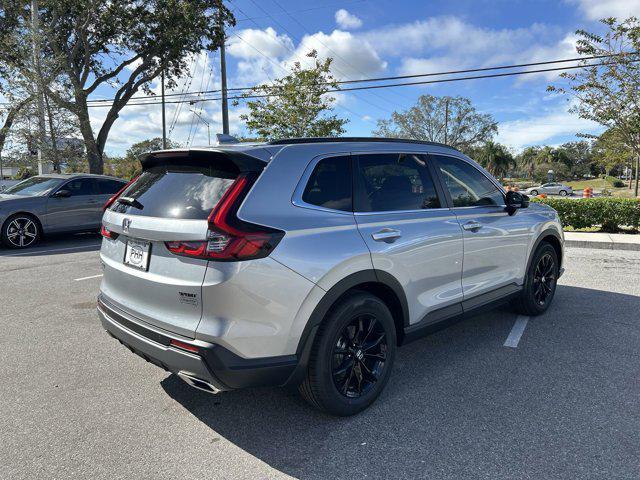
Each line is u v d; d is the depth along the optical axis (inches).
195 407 127.0
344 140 129.2
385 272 123.0
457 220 149.3
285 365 104.7
